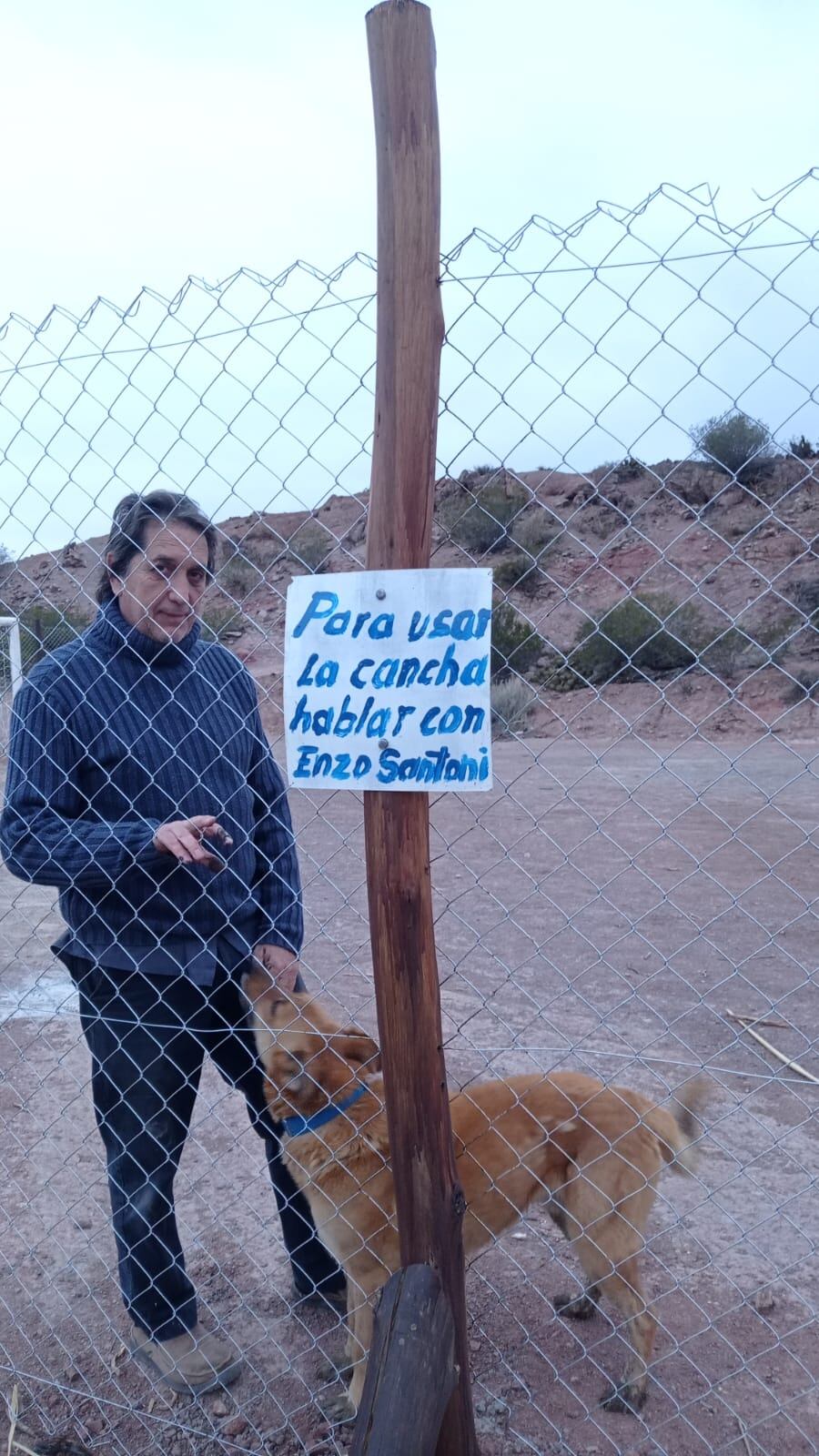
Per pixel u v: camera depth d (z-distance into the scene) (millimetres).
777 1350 2926
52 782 2729
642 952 6578
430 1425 1923
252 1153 4305
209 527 2785
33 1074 5145
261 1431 2766
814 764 12875
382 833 2006
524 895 8180
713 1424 2664
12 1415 2887
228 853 2898
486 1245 2826
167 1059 2838
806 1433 2607
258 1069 3061
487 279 1994
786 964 6188
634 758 14492
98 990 2871
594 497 2164
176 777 2828
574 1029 5340
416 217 1910
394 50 1880
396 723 1966
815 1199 3684
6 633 11852
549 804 11914
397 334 1936
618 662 17469
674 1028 5293
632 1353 2750
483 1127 2746
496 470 2240
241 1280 3439
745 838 9586
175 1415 2850
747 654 16922
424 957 2027
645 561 17875
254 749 3055
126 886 2775
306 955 6789
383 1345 1997
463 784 1926
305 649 2033
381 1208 2625
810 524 17000
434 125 1902
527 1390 2816
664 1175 3885
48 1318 3305
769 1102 4426
